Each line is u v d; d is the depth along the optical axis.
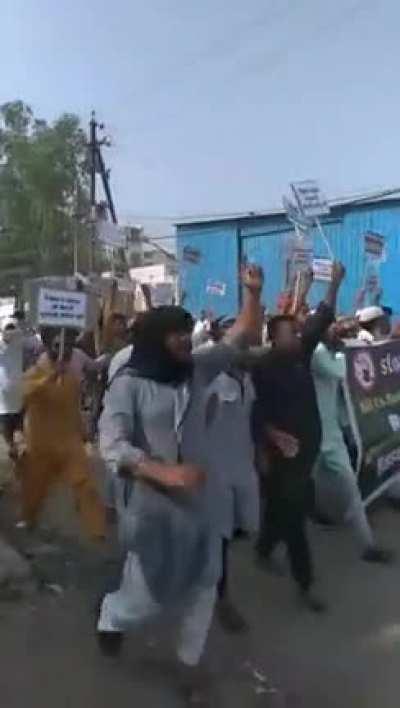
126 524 4.50
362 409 7.50
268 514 5.86
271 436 5.66
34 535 7.20
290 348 5.80
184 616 4.53
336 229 24.28
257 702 4.44
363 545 6.63
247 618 5.54
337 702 4.45
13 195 56.66
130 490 4.49
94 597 5.87
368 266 15.99
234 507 5.09
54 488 8.75
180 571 4.45
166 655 4.96
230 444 5.00
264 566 6.28
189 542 4.43
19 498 8.19
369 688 4.60
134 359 4.60
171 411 4.53
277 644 5.14
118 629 4.71
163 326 4.51
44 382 6.82
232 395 4.98
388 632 5.30
